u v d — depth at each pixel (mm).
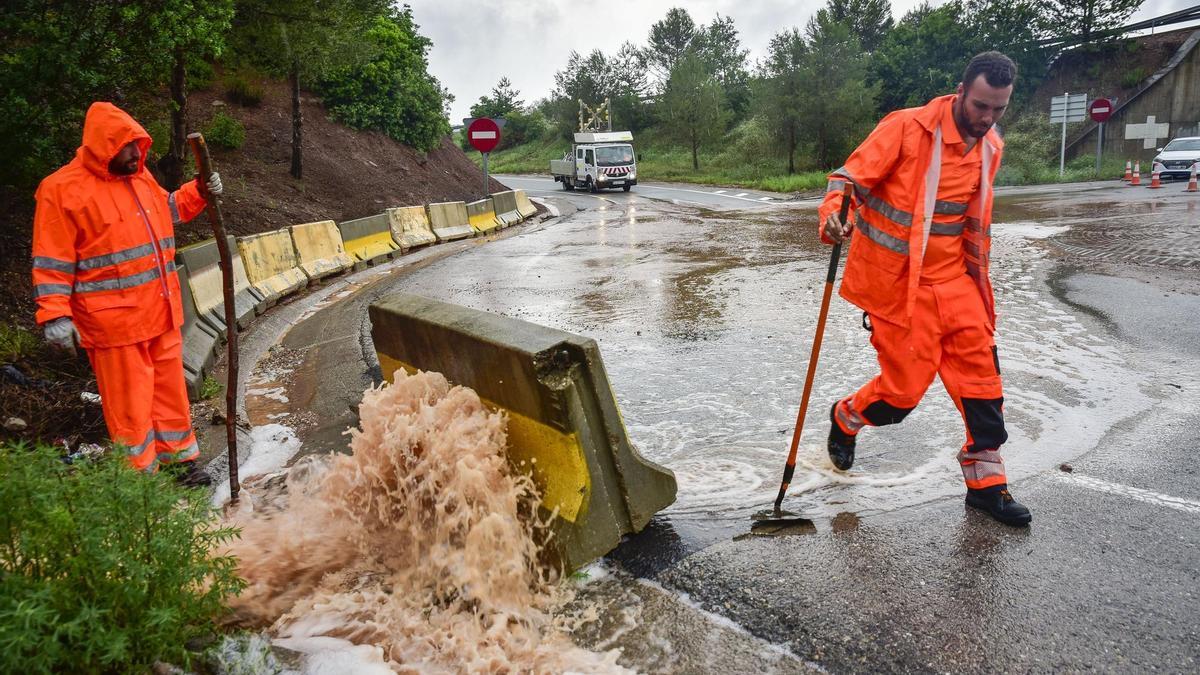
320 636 2896
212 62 19203
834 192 3584
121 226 3928
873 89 32062
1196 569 3131
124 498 2418
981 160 3416
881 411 3840
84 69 7133
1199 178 24422
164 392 4258
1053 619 2848
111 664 2381
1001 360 6070
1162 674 2547
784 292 9234
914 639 2771
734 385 5770
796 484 4074
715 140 40438
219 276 8297
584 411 3182
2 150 7172
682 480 4172
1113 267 9742
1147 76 35562
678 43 49906
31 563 2354
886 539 3473
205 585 3053
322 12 13508
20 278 7395
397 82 21984
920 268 3463
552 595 3141
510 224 20250
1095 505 3701
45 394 5371
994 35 35188
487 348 3262
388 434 3414
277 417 5547
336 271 12148
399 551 3455
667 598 3098
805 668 2656
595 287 10141
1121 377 5578
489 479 3145
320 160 18141
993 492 3586
